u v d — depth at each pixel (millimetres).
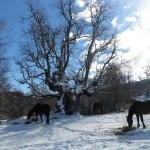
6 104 40188
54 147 13844
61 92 32500
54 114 31219
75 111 32281
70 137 17234
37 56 32906
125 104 48750
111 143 13742
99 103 36469
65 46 34812
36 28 33656
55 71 33156
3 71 36594
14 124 24625
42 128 21844
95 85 34500
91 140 14961
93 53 34875
